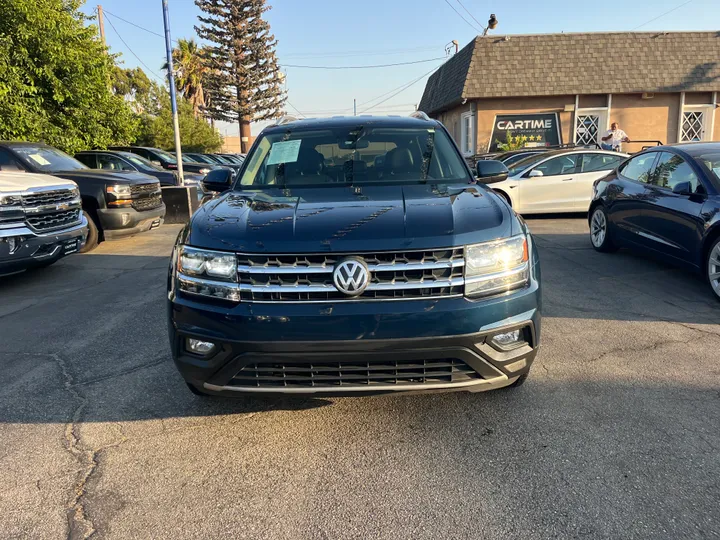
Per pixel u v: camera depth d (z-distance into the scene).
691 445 2.91
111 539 2.32
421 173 4.05
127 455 2.94
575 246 8.40
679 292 5.82
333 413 3.36
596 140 17.86
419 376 2.79
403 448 2.96
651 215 6.36
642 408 3.32
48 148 9.89
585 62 17.42
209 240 2.90
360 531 2.34
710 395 3.48
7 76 11.48
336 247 2.71
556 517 2.39
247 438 3.10
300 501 2.54
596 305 5.41
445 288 2.74
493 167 4.33
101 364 4.17
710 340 4.43
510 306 2.83
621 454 2.84
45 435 3.15
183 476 2.75
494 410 3.34
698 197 5.62
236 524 2.40
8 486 2.68
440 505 2.49
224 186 4.41
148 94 35.75
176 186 12.71
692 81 17.16
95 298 6.12
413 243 2.73
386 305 2.70
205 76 50.12
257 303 2.75
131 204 9.30
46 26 12.12
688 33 17.78
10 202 6.21
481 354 2.79
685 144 6.50
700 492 2.53
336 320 2.67
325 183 3.96
